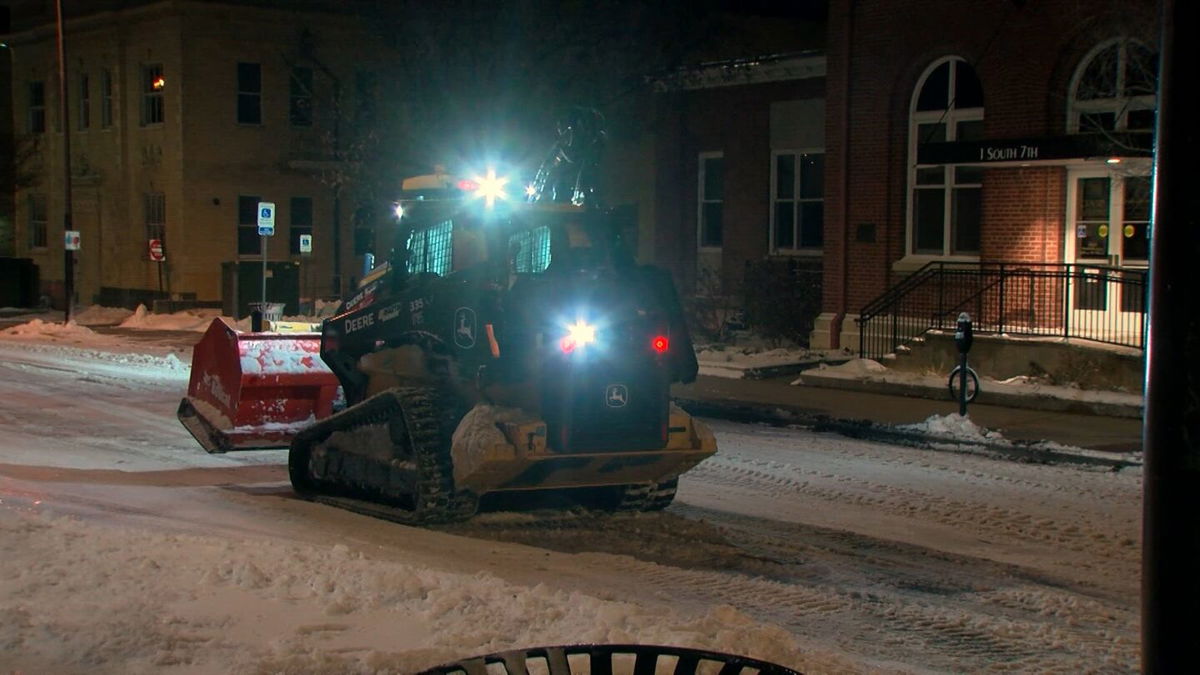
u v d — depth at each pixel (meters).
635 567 9.16
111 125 41.38
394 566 7.62
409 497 10.14
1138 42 19.20
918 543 10.14
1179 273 4.21
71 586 6.76
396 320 10.90
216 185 38.47
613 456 9.60
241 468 13.24
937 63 22.92
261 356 12.23
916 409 17.59
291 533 9.78
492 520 10.48
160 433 15.45
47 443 14.58
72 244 33.41
